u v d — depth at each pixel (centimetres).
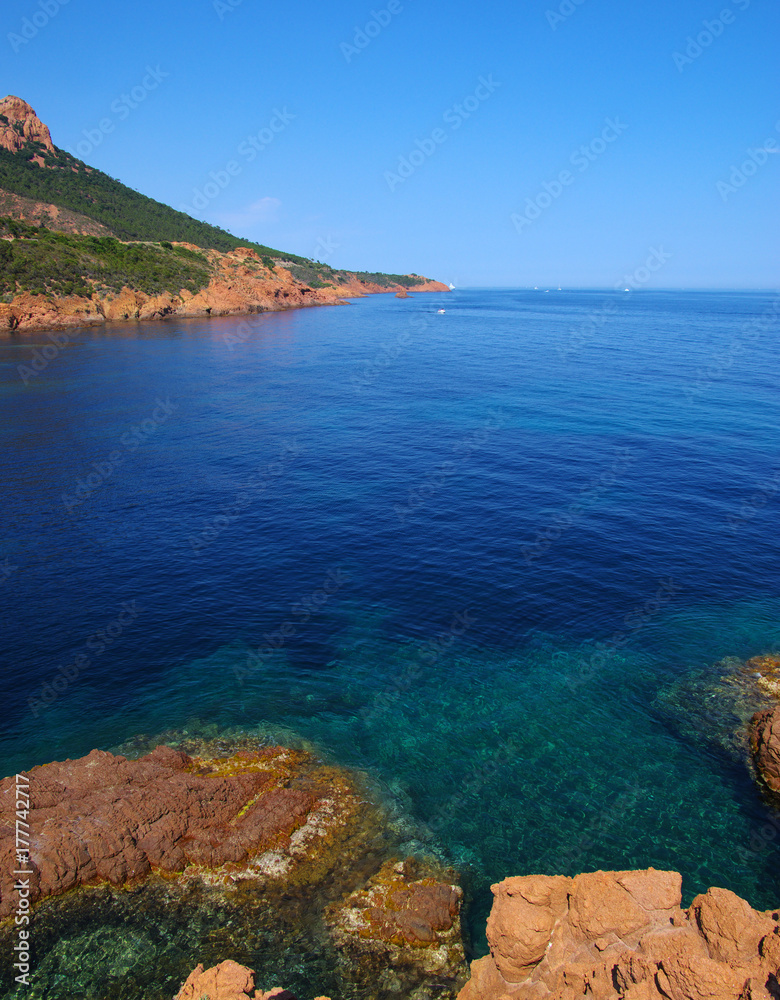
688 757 1529
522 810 1367
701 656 1916
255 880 1192
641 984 750
